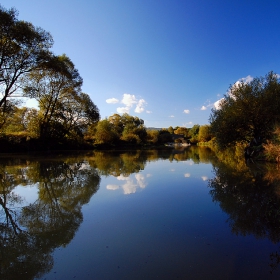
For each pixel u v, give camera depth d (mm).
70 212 5875
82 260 3521
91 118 36875
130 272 3170
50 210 6062
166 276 3064
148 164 16766
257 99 17656
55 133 32406
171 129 113625
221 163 16875
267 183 9109
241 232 4527
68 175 11422
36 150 29094
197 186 8922
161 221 5180
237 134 19328
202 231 4605
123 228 4789
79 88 31688
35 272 3232
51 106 30141
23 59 21109
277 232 4512
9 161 17625
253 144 19297
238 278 3014
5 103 21516
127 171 12961
